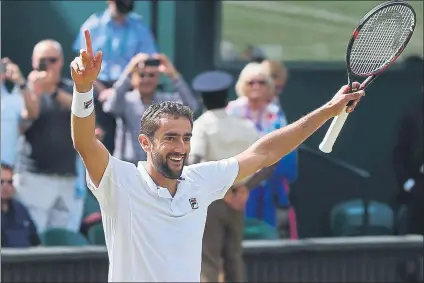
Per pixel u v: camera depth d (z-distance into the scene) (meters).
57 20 23.22
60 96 21.64
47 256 19.00
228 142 19.47
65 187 21.75
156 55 21.55
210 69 24.06
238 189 19.42
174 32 23.83
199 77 19.98
